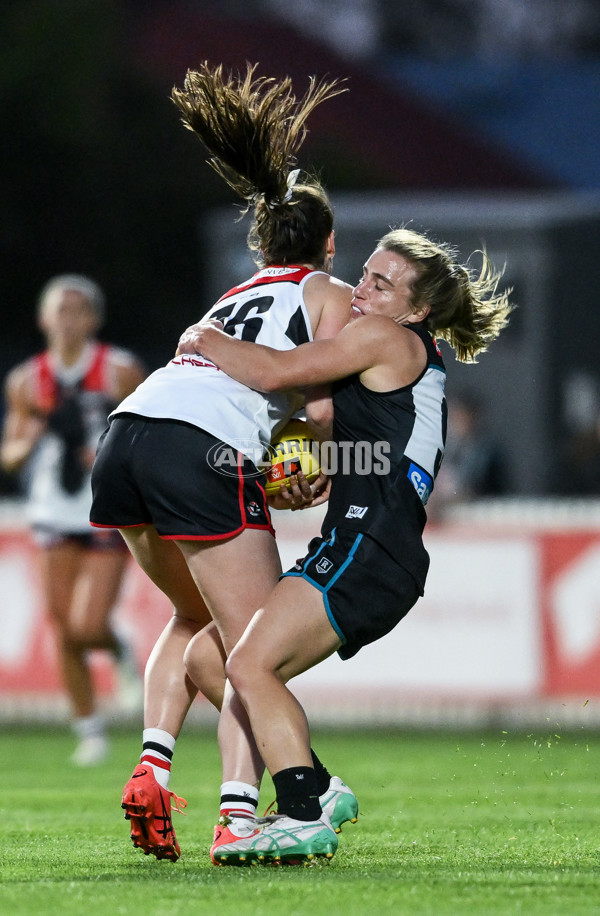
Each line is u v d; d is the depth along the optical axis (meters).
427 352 13.94
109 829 16.95
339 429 13.77
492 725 34.72
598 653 33.50
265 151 14.33
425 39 110.38
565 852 14.42
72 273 75.62
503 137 94.69
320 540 13.52
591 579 33.56
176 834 16.47
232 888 11.55
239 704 13.75
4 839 15.82
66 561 27.12
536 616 33.75
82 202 75.94
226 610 13.38
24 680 35.50
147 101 79.06
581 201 51.75
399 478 13.42
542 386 49.41
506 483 43.44
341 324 14.12
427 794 21.88
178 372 13.88
